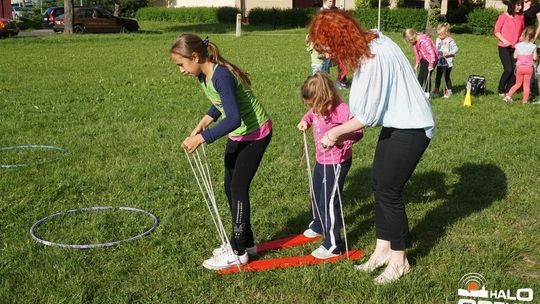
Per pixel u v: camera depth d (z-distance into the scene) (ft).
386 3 111.55
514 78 34.96
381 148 12.48
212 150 22.85
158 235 15.03
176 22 134.92
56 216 16.31
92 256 13.92
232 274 13.12
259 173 20.03
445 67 34.99
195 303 11.94
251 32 101.14
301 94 13.44
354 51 11.50
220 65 12.22
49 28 118.73
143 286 12.59
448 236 15.12
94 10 102.22
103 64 53.88
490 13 87.51
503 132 25.91
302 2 137.69
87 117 29.37
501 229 15.53
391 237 12.75
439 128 26.55
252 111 12.78
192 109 31.32
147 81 41.86
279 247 14.57
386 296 12.09
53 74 46.96
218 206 17.26
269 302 12.03
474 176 19.69
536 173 20.03
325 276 12.78
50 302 11.80
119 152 22.86
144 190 18.60
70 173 20.12
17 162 21.58
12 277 12.82
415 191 18.40
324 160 13.76
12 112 30.60
